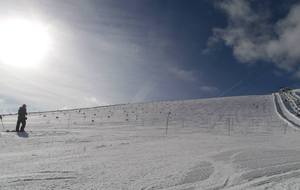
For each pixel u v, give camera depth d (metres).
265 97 77.56
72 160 12.57
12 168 10.78
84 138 21.70
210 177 9.93
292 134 30.11
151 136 24.47
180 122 42.16
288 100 68.69
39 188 8.27
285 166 11.77
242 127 36.78
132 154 14.27
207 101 72.50
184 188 8.66
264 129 35.09
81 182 8.98
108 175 9.88
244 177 9.98
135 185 8.80
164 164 11.83
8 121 43.59
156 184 8.95
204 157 13.55
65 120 44.69
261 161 12.73
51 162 12.06
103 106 71.25
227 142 20.53
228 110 56.41
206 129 34.19
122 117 48.91
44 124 37.28
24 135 22.92
